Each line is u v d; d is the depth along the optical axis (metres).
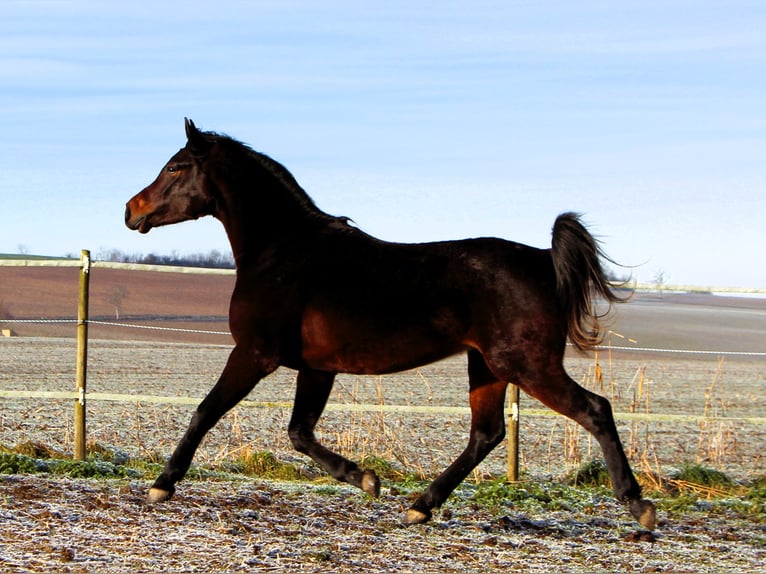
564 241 8.22
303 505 9.59
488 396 8.94
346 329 8.48
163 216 9.64
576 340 8.27
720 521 10.02
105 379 25.25
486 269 8.28
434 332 8.34
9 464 10.66
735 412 23.03
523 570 7.64
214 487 10.22
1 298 72.88
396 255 8.59
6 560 7.00
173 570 7.00
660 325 55.91
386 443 13.57
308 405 9.24
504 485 10.98
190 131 9.42
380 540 8.38
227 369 8.84
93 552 7.34
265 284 8.80
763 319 60.12
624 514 10.13
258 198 9.20
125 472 11.07
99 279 84.38
